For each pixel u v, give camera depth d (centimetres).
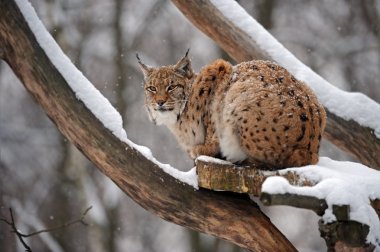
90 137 1312
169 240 4447
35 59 1335
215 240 3569
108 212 3303
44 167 3834
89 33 3703
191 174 1297
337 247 1011
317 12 3716
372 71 3506
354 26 3606
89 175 3438
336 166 1215
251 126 1188
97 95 1337
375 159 1548
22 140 3766
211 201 1271
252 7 3372
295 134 1166
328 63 3503
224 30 1716
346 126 1562
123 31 3519
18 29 1337
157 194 1291
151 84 1515
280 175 1102
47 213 3753
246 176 1159
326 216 988
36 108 3919
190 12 1736
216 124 1342
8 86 3859
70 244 3669
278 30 3422
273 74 1256
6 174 3762
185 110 1459
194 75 1502
